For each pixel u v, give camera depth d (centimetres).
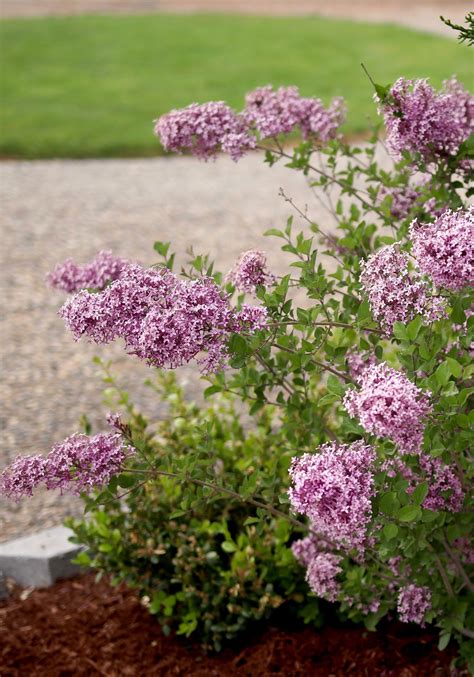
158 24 2341
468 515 294
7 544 439
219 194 1076
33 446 546
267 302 288
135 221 980
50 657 377
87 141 1325
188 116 341
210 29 2267
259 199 1042
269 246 872
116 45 2066
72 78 1752
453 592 310
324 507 246
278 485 371
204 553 374
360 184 997
